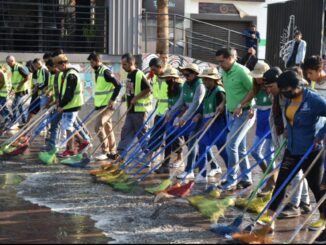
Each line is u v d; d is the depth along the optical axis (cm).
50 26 1869
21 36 1864
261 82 816
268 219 681
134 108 1097
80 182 947
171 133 998
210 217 718
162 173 1034
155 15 2030
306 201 778
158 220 726
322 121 673
